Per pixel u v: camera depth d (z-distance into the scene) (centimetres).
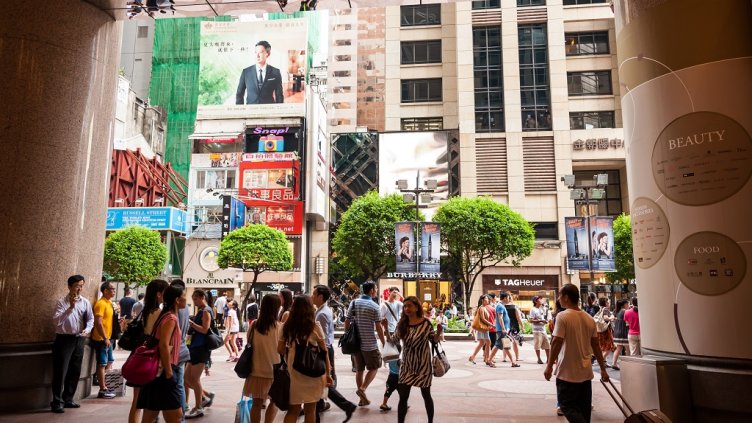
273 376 539
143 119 4734
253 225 3195
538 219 3669
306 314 497
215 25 4362
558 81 3791
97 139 817
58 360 696
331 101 5512
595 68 3838
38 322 708
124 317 1298
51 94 742
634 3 617
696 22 557
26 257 705
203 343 671
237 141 4181
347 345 739
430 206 3900
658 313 578
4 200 697
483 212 3002
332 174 4359
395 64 4234
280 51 4281
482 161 3791
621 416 697
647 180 594
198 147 4256
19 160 710
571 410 484
